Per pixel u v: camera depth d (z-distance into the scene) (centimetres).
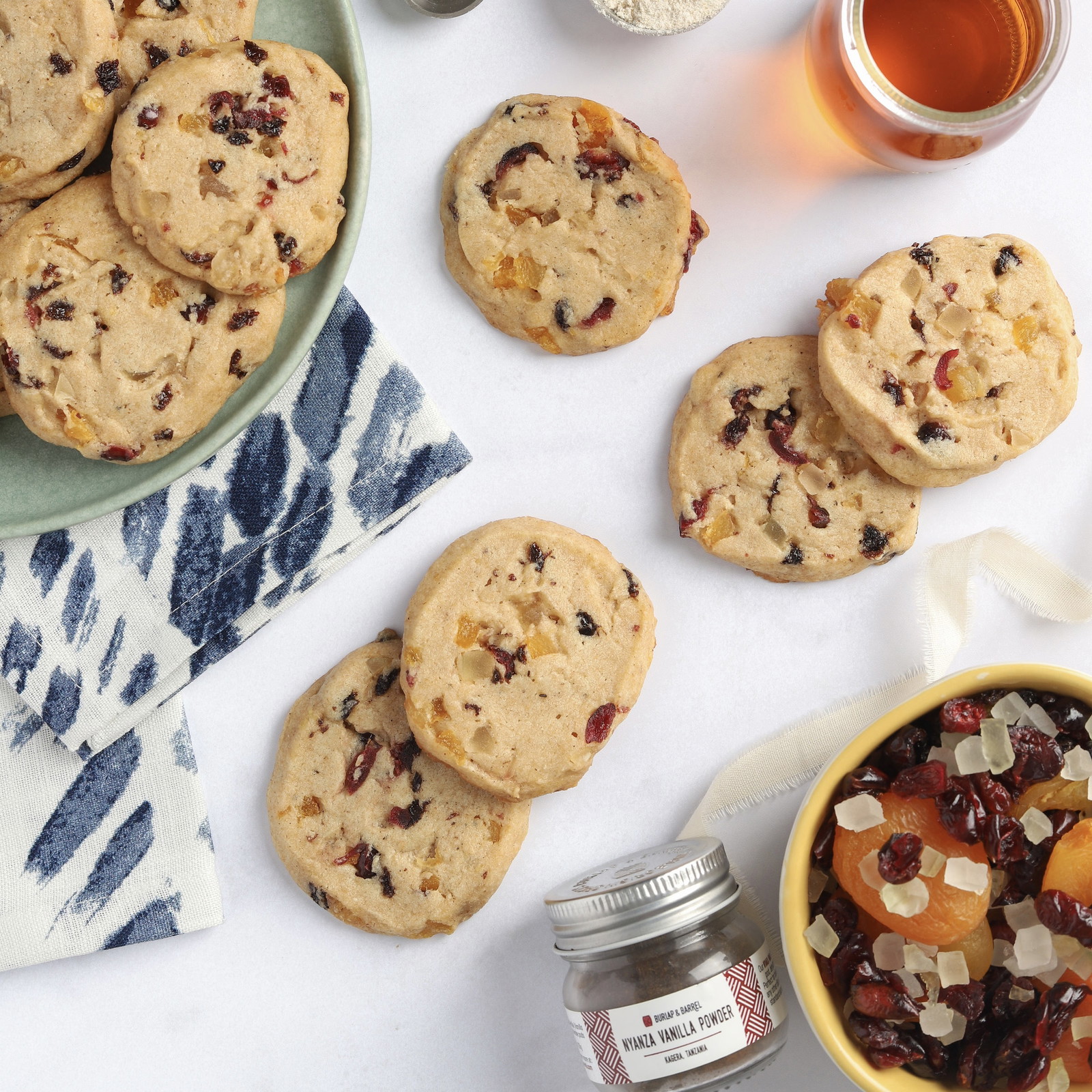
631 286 52
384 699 53
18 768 53
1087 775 50
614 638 52
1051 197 54
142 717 53
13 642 53
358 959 54
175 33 50
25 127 49
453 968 54
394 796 53
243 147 49
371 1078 54
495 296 52
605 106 52
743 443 53
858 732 54
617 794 54
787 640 54
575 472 54
